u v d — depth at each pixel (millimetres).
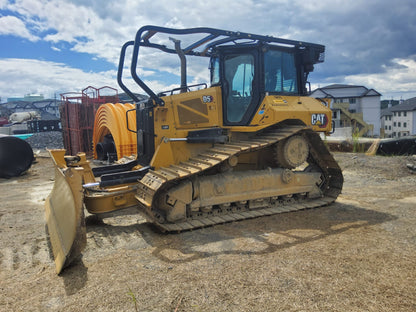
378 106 52562
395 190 7777
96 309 2838
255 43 5785
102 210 5227
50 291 3188
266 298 2971
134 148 12211
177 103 5797
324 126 6297
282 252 4039
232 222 5371
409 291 3061
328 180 6883
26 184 10328
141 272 3555
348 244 4289
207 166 5062
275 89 6066
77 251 3580
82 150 17719
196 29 5430
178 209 5156
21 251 4301
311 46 6309
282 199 6297
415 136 12672
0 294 3148
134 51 5344
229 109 6051
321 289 3113
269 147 6266
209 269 3592
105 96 18250
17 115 37219
